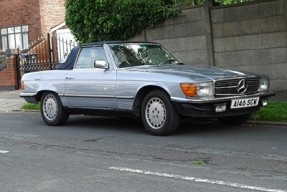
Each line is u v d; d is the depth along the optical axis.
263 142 8.20
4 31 26.77
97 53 10.16
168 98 8.88
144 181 6.12
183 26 14.37
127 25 14.89
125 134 9.61
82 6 15.27
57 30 23.95
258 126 9.88
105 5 14.79
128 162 7.20
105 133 9.85
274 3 12.86
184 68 9.44
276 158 7.04
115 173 6.57
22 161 7.52
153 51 10.42
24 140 9.41
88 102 10.17
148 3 14.70
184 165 6.86
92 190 5.80
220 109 8.64
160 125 9.06
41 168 7.01
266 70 13.24
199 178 6.15
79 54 10.53
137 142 8.68
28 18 25.55
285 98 11.92
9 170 6.95
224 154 7.42
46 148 8.53
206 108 8.55
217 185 5.82
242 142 8.27
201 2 14.65
